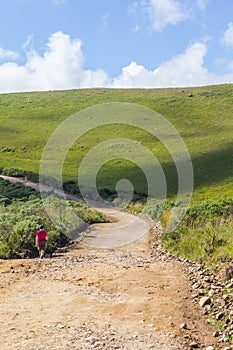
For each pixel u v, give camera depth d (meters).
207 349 6.38
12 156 78.38
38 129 98.38
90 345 6.39
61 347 6.30
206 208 21.45
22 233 16.59
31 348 6.25
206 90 126.19
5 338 6.66
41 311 8.07
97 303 8.55
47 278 11.01
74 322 7.43
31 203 32.50
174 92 127.44
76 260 14.09
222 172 58.84
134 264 12.86
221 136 83.38
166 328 7.13
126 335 6.84
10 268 12.44
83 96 129.12
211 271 10.77
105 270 11.81
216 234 13.99
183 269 11.73
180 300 8.65
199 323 7.50
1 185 51.34
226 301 8.18
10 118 108.19
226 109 105.44
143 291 9.34
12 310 8.15
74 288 9.82
